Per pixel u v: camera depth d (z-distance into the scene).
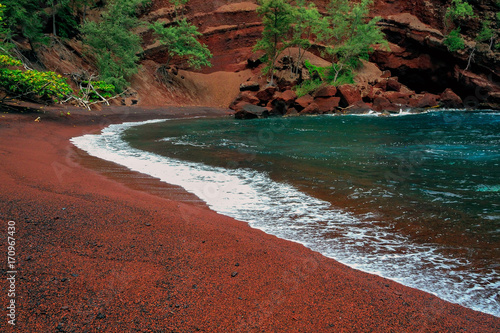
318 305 2.39
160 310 2.20
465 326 2.20
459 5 38.06
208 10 47.41
